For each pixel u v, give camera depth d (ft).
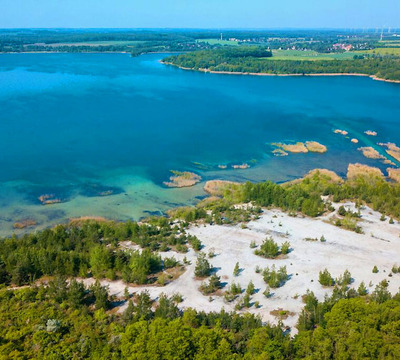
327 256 245.04
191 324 173.78
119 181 366.02
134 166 400.67
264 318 187.73
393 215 298.35
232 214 299.58
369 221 289.12
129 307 180.65
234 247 256.93
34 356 155.33
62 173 379.55
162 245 252.62
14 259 221.66
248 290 205.05
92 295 200.75
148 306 190.19
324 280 213.87
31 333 166.71
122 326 173.58
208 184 357.82
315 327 178.19
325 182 354.95
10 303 187.01
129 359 148.77
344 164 415.64
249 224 286.87
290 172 394.52
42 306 186.29
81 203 323.37
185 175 378.94
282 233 273.95
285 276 219.20
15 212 306.76
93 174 379.14
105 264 226.99
